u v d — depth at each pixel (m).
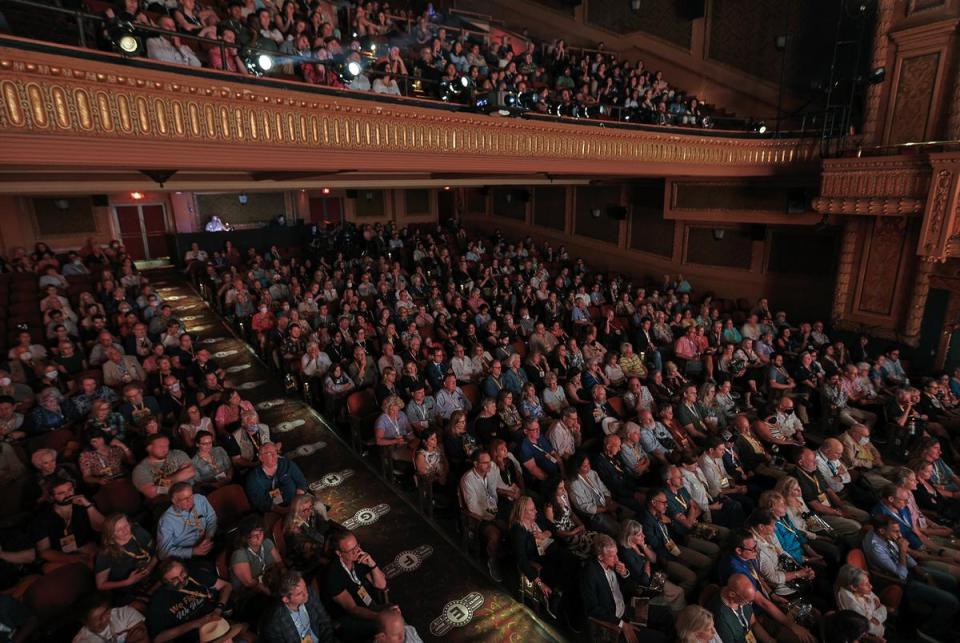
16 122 4.40
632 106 10.64
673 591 4.32
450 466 5.89
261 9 7.30
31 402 6.27
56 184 7.63
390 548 5.33
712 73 13.54
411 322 9.58
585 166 9.38
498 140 8.21
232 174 9.33
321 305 10.28
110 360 7.02
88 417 5.82
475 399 7.50
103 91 4.82
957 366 9.13
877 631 4.01
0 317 8.70
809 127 10.83
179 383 6.86
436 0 15.59
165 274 14.08
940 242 8.01
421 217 20.36
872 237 9.90
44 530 4.19
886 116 9.20
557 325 10.39
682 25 14.04
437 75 8.94
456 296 11.22
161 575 3.60
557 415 7.45
